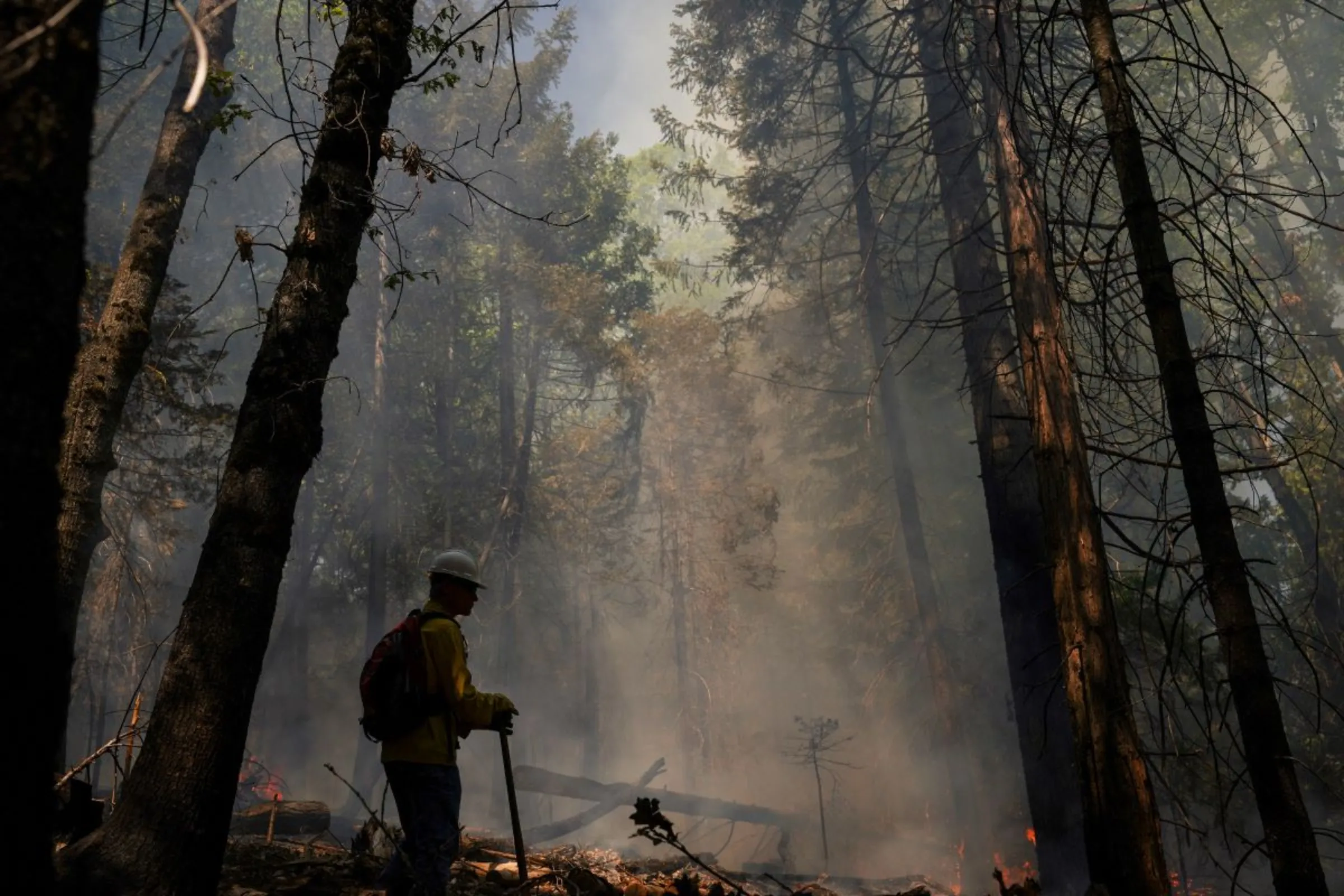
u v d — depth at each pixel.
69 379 1.88
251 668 4.02
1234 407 9.53
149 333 7.61
